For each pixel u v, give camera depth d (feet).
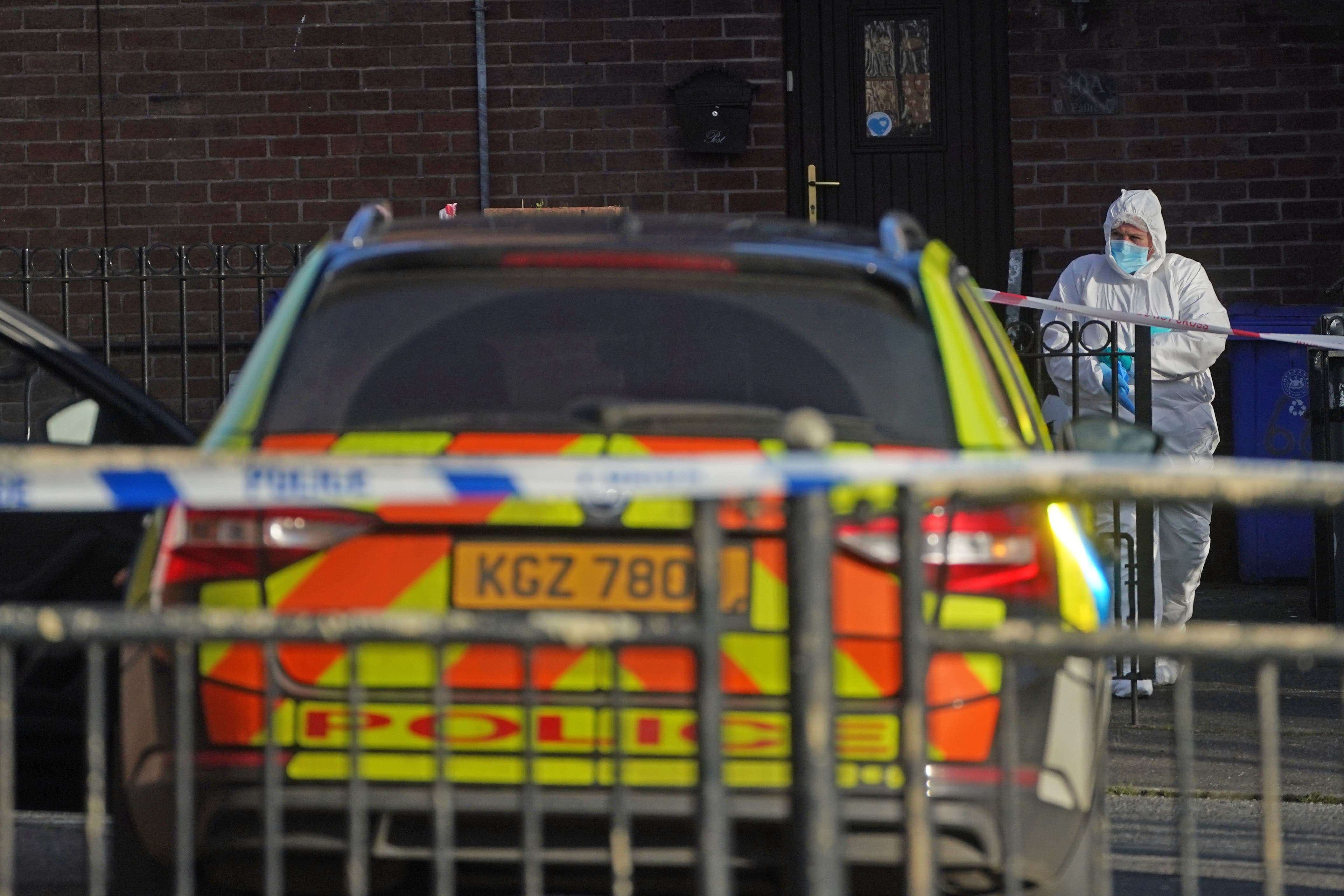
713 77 120.78
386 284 41.98
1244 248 122.21
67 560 53.62
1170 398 92.27
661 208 121.60
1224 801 66.85
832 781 26.66
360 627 27.22
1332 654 27.78
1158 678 90.12
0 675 28.19
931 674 36.91
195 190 121.80
